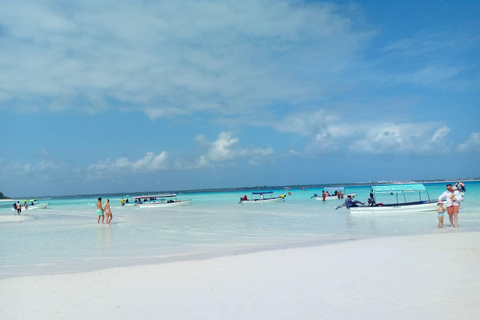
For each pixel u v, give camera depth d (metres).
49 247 15.39
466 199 37.31
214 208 41.72
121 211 43.00
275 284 7.71
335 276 8.10
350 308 6.03
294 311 6.02
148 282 8.45
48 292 7.93
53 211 48.88
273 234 17.31
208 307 6.43
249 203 51.19
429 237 13.25
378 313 5.74
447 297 6.30
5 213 47.97
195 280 8.41
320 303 6.34
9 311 6.70
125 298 7.23
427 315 5.57
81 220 29.98
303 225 20.78
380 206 26.38
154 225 23.55
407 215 24.38
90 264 11.41
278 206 40.91
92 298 7.34
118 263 11.38
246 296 6.96
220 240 15.96
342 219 23.58
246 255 11.55
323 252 11.30
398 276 7.81
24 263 11.94
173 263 10.73
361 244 12.55
